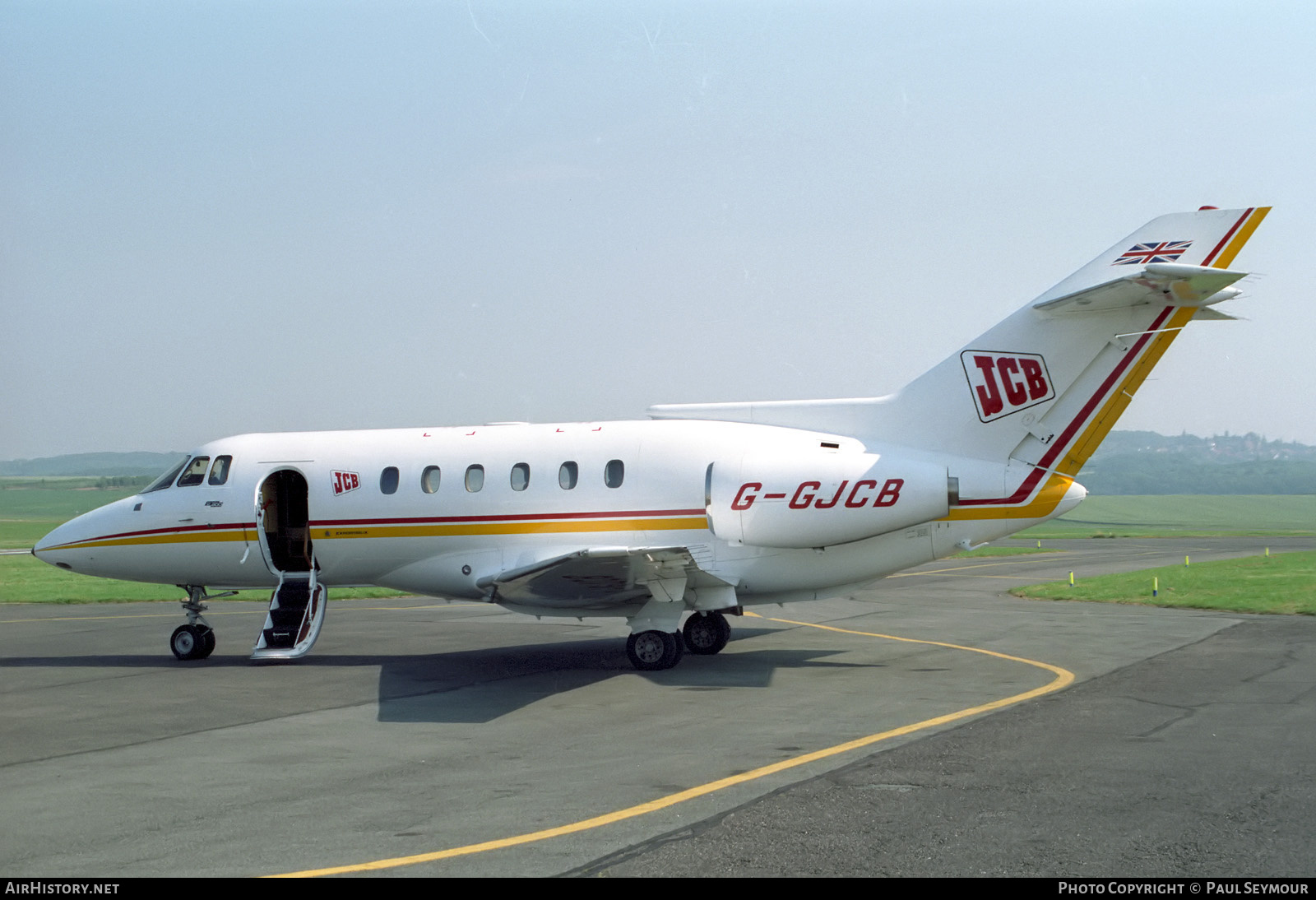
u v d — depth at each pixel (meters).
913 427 16.55
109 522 19.02
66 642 20.84
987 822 7.74
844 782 8.95
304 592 18.50
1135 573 34.62
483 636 21.17
